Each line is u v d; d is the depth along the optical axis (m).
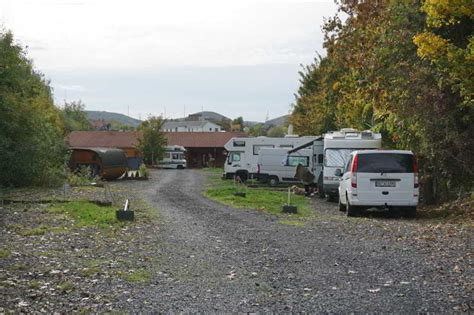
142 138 76.88
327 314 6.38
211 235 13.23
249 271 8.88
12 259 9.67
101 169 43.19
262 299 7.09
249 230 14.16
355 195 17.58
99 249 11.05
